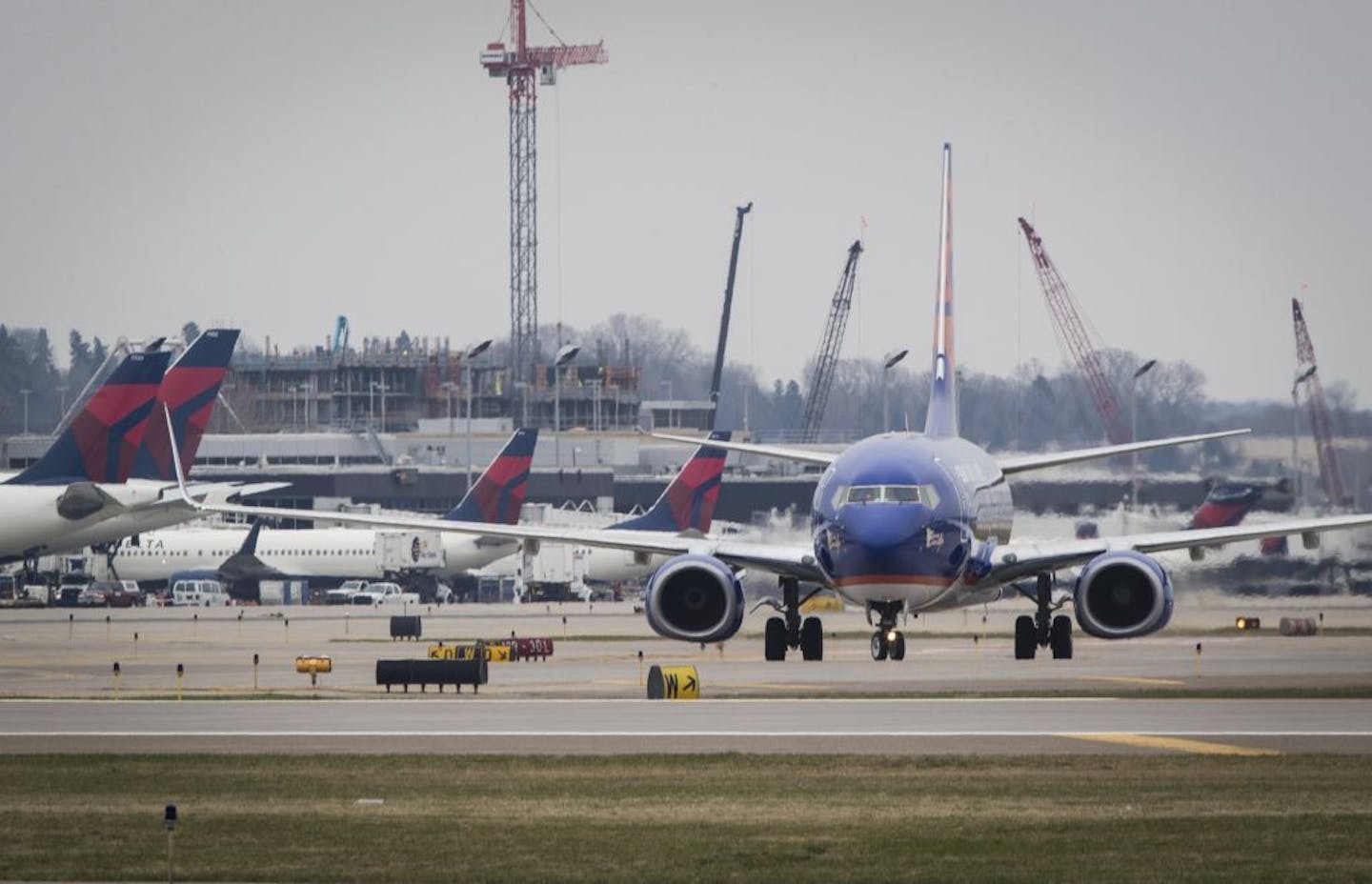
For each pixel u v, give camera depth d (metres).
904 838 99.50
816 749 134.62
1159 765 125.12
